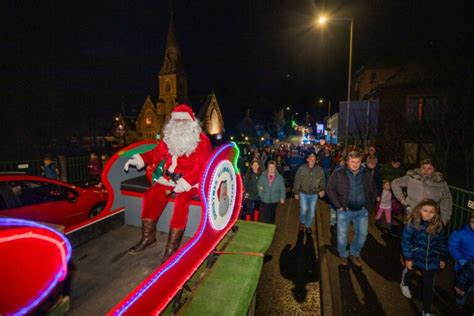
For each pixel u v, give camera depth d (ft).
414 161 42.37
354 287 13.37
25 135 61.77
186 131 8.49
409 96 50.47
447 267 15.08
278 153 51.47
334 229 20.94
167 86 172.76
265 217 18.99
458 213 17.39
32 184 15.93
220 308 7.19
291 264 16.30
